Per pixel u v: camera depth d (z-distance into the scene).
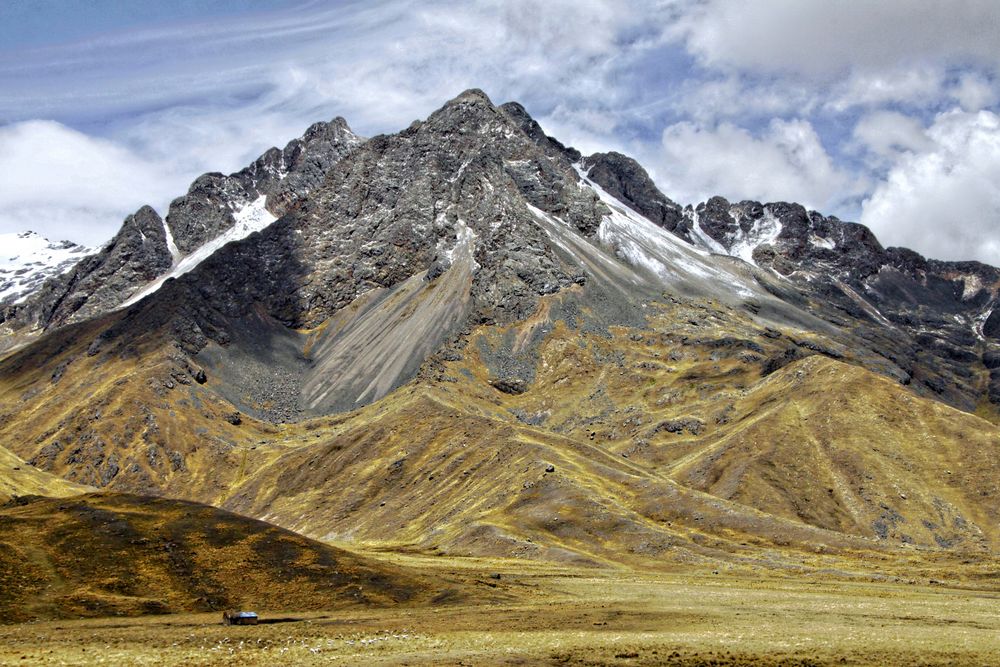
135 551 104.69
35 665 71.81
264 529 113.31
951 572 143.12
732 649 76.50
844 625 91.12
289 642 80.31
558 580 132.38
